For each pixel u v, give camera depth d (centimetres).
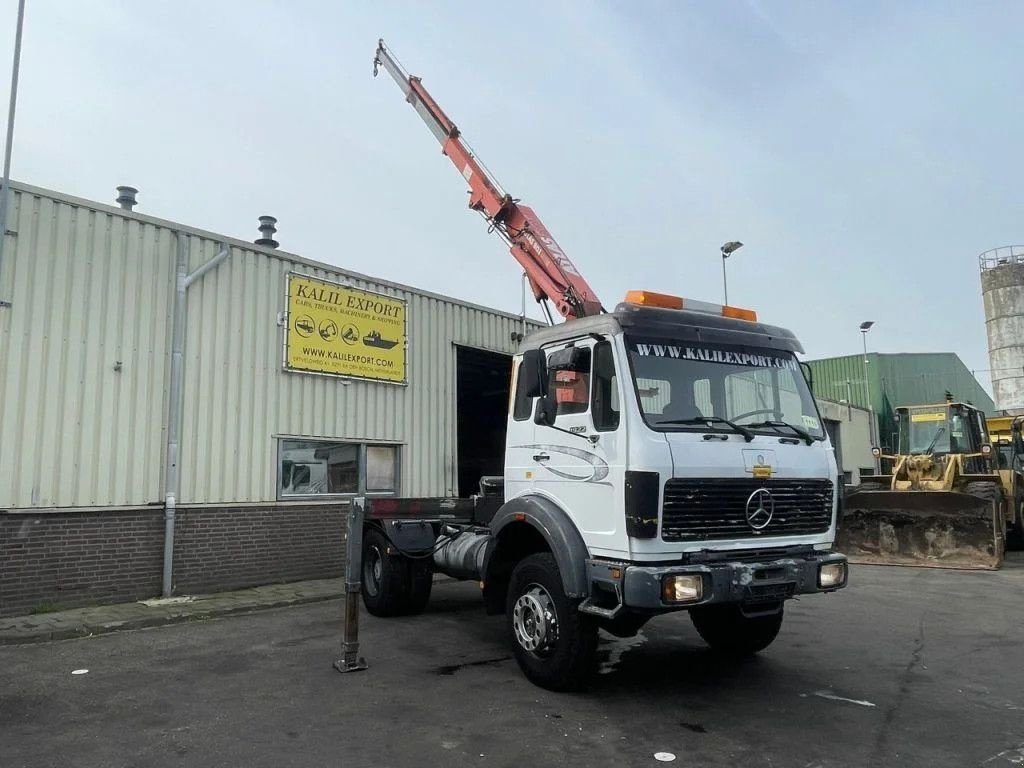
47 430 892
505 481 702
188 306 1045
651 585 509
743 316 674
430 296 1388
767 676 648
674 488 541
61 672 660
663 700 580
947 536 1395
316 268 1207
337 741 491
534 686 618
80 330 930
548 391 629
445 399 1398
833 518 623
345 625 671
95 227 955
